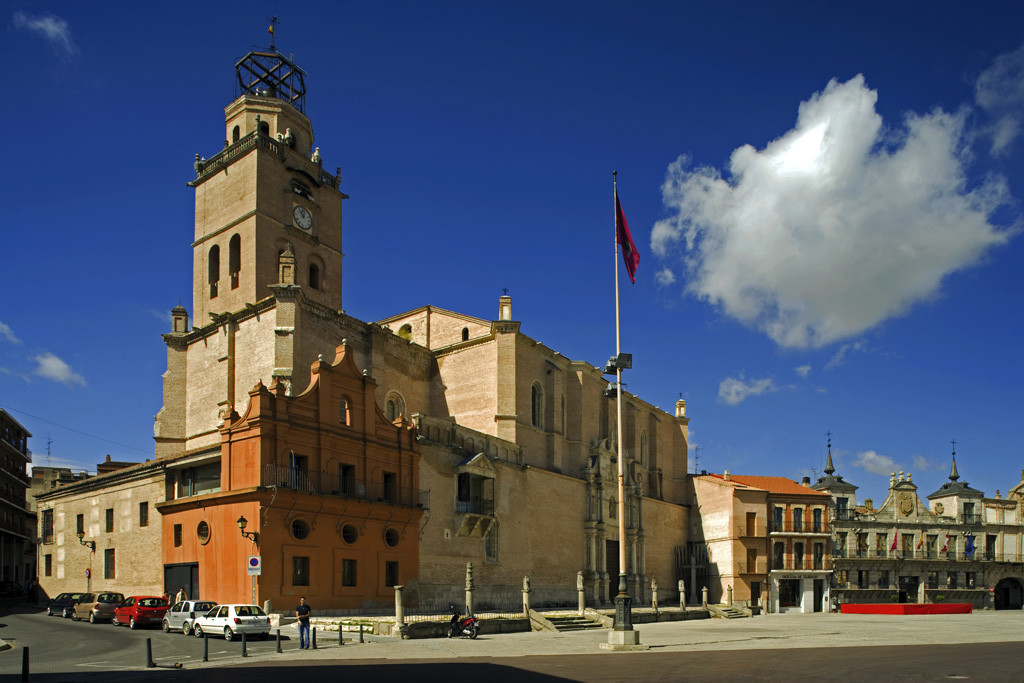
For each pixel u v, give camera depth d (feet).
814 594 297.33
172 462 163.22
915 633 153.17
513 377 215.72
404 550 166.30
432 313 241.35
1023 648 112.78
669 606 254.88
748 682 70.90
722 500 296.92
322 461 150.51
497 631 142.20
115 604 157.17
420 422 179.32
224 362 185.26
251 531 136.98
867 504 361.92
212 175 205.77
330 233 215.10
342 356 160.86
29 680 75.46
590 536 235.40
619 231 138.00
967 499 336.70
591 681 71.56
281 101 210.59
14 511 328.29
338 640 117.29
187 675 78.07
